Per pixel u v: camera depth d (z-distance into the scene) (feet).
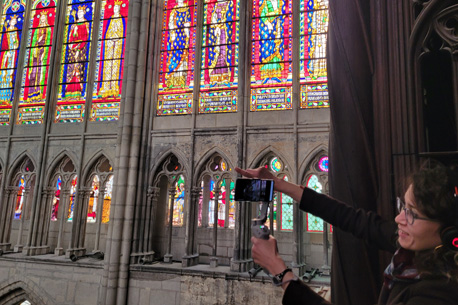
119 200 30.89
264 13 32.76
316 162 28.86
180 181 35.22
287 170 29.94
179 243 33.78
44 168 35.73
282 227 31.12
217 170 32.42
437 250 2.56
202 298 27.94
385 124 5.49
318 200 4.68
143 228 31.45
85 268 31.65
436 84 6.36
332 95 5.98
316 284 25.57
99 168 35.14
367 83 5.71
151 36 34.58
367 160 5.45
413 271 2.66
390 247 4.06
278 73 31.24
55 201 37.32
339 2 6.10
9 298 33.81
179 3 35.60
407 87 5.50
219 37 33.58
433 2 5.45
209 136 31.81
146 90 33.76
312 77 30.14
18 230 37.60
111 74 36.40
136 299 29.53
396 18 5.78
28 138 37.04
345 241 5.32
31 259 33.09
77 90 37.11
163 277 29.32
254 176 5.01
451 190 2.64
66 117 36.78
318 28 30.68
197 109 32.76
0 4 41.32
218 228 32.89
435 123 6.24
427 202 2.62
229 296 27.30
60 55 38.24
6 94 39.68
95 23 37.60
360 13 5.91
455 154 4.85
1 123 38.96
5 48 40.81
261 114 30.73
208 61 33.45
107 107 35.73
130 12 34.83
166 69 34.71
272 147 29.91
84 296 31.09
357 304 5.03
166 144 32.78
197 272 28.48
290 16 31.86
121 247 30.35
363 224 4.35
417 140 5.29
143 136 33.04
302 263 27.94
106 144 34.55
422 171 2.89
